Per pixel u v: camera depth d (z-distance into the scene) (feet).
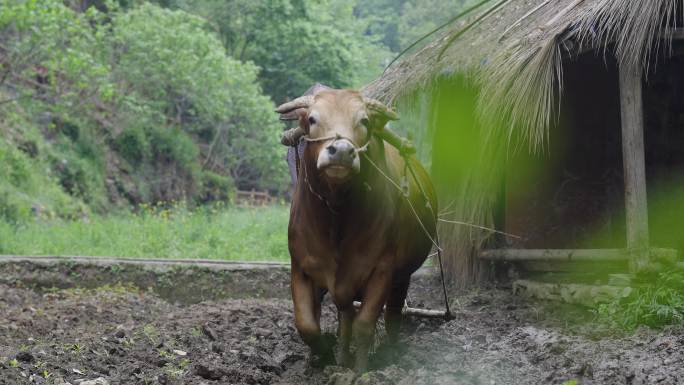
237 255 55.42
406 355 23.30
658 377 19.30
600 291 28.89
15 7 62.39
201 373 20.79
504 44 31.19
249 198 114.83
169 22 93.04
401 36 163.43
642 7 26.14
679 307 25.31
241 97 102.83
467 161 37.40
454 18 35.47
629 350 22.58
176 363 22.38
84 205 82.94
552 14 30.53
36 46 66.85
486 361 22.12
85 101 86.28
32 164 80.02
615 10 26.58
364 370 20.67
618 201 38.01
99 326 29.86
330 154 18.19
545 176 38.24
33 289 38.86
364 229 20.56
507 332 27.61
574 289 30.55
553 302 32.14
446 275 38.99
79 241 56.75
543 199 38.29
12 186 73.31
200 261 41.93
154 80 93.91
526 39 29.45
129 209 93.40
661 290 26.27
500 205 38.29
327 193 19.67
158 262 41.11
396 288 24.86
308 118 19.53
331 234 20.47
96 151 93.91
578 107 38.09
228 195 108.68
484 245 38.06
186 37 92.38
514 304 33.19
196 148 107.86
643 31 26.05
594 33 27.12
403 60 37.88
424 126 38.04
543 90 27.86
